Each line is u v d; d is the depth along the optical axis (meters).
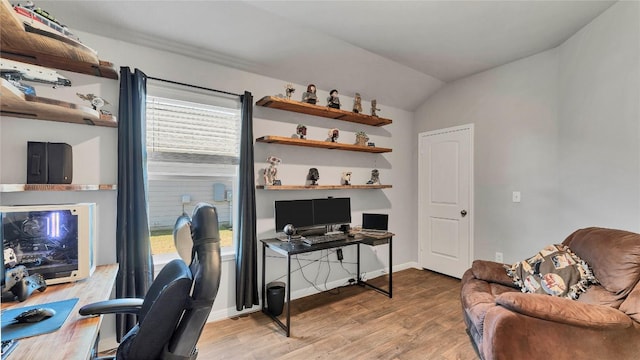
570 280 1.67
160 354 0.83
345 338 2.18
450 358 1.93
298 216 2.81
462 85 3.54
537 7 2.16
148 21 2.02
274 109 2.84
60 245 1.46
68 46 1.19
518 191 3.04
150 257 2.08
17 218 1.36
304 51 2.64
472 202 3.43
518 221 3.04
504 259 3.14
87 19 1.91
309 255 3.10
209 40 2.28
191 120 2.43
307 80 3.01
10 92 1.13
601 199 2.26
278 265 2.87
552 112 2.79
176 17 2.04
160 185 2.36
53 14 1.83
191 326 0.84
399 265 3.95
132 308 1.17
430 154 3.90
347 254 3.41
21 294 1.22
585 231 1.88
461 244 3.53
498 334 1.39
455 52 2.88
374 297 3.00
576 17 2.29
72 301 1.24
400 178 3.98
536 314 1.36
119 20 1.97
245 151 2.54
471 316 1.72
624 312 1.35
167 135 2.33
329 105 3.01
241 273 2.51
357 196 3.53
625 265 1.43
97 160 1.99
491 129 3.27
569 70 2.60
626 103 2.04
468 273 2.29
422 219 3.99
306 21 2.30
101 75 1.96
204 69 2.44
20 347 0.86
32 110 1.54
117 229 1.97
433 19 2.30
